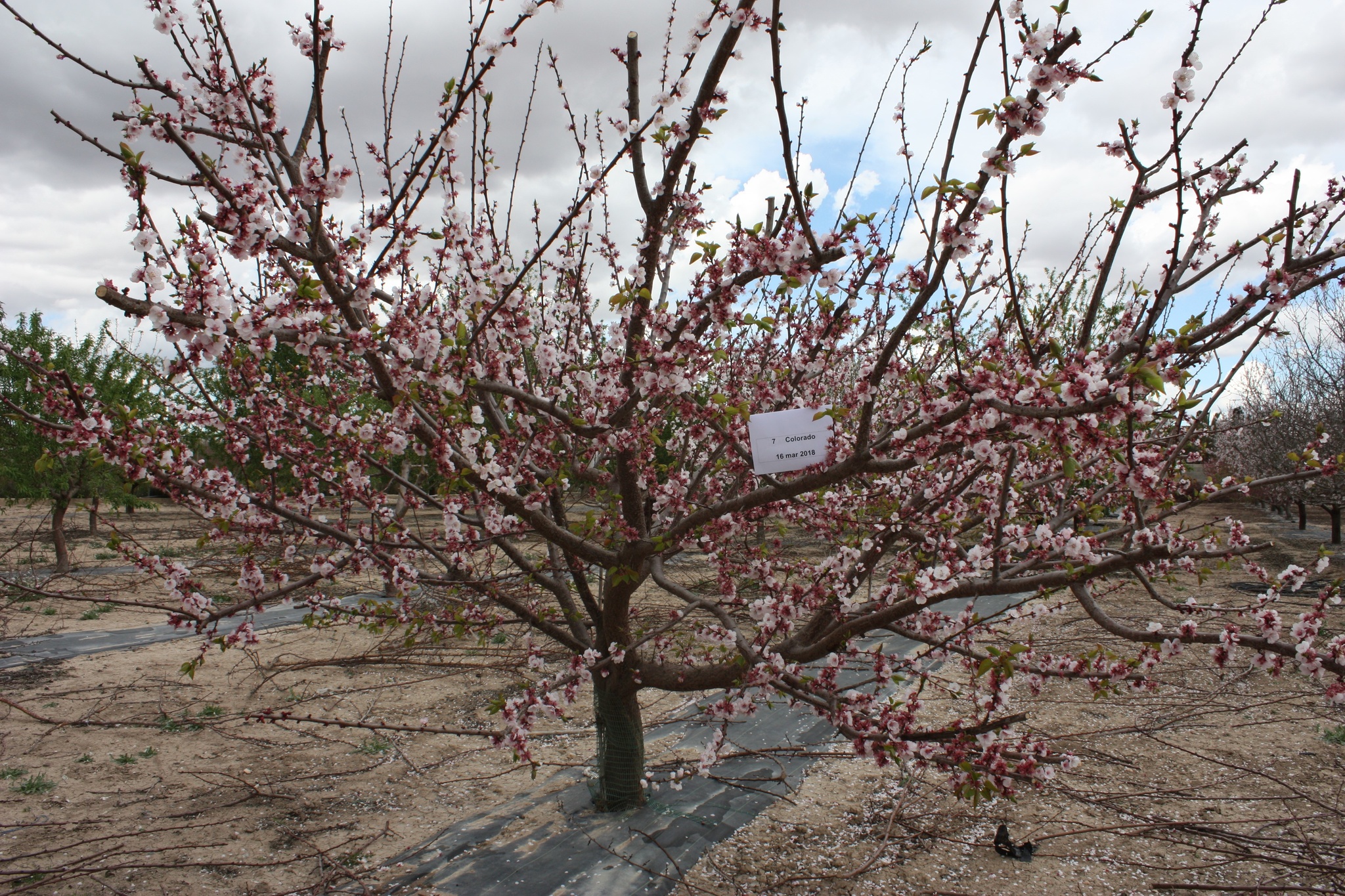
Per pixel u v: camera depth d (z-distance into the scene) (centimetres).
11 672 723
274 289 312
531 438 337
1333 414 1285
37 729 579
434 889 371
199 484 307
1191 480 343
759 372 422
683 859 396
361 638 820
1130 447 230
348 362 307
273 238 223
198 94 245
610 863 391
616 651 366
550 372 365
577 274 388
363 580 1055
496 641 448
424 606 458
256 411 350
